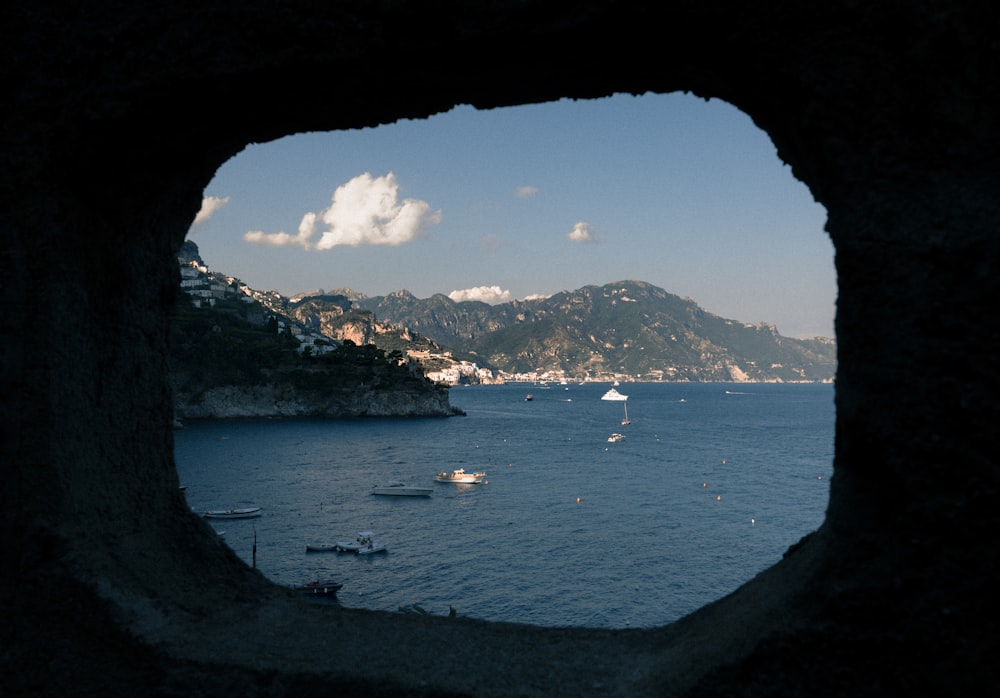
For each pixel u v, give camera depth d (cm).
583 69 290
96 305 331
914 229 216
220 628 319
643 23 252
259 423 14488
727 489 7038
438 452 10062
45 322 301
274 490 7012
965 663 204
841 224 229
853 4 224
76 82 299
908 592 212
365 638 318
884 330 218
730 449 10544
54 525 297
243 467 8531
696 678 249
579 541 4906
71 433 312
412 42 269
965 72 215
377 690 273
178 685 281
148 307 378
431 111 334
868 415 219
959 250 209
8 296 302
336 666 284
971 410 204
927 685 209
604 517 5722
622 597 3691
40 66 302
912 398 212
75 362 315
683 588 3841
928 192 218
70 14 299
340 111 322
